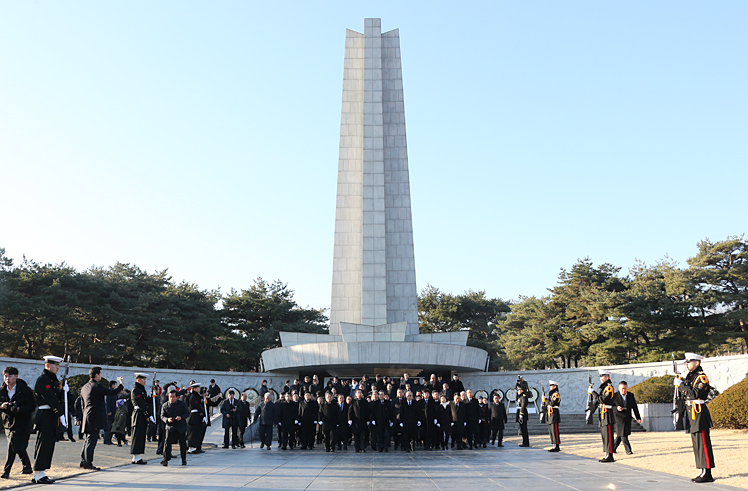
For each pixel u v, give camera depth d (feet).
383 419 67.10
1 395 40.27
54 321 134.72
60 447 58.29
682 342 148.46
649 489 34.04
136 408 49.78
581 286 185.37
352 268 129.90
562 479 39.11
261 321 197.36
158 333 155.02
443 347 116.57
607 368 118.62
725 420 65.16
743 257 150.61
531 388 124.47
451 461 52.90
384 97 138.92
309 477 40.75
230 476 41.01
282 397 71.46
